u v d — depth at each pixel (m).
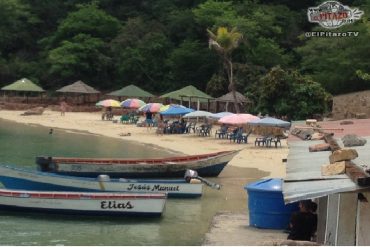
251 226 16.05
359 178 7.84
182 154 35.69
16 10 91.50
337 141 13.69
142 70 80.56
